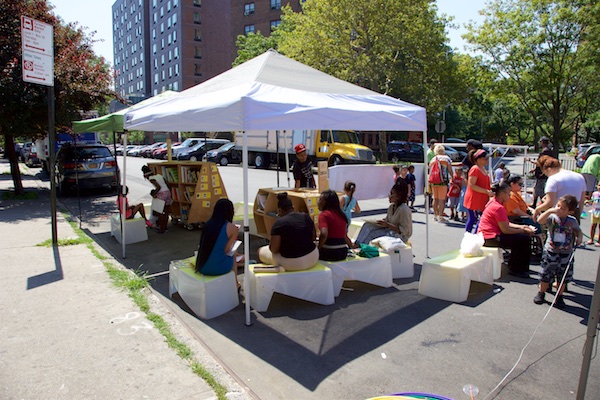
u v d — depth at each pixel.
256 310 4.74
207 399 3.08
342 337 4.15
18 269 5.90
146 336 4.00
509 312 4.75
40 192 14.51
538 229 6.69
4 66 10.66
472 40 22.28
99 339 3.93
